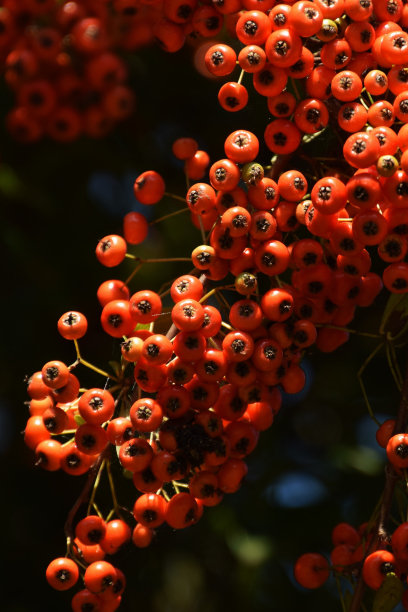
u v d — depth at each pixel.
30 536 4.09
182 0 2.35
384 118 2.09
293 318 2.21
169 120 4.47
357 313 3.62
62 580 2.16
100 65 3.46
